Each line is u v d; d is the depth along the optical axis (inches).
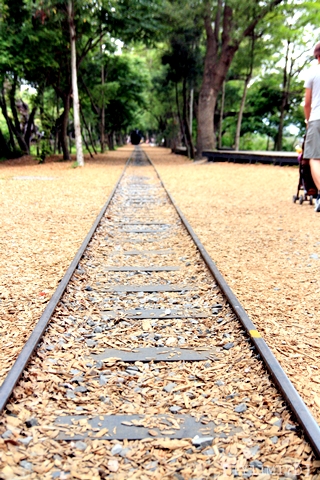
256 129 1614.2
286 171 711.7
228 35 941.2
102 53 1251.8
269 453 94.3
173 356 136.9
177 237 296.0
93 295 188.5
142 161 1205.1
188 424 104.6
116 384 121.3
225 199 463.2
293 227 319.9
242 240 283.4
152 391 118.4
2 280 203.5
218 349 141.6
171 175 748.6
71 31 804.0
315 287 197.5
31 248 260.2
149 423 104.7
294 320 162.9
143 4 865.5
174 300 182.7
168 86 1485.0
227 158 971.9
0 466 89.0
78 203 430.3
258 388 117.7
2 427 100.3
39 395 114.3
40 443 96.6
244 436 99.8
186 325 159.3
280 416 105.7
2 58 794.8
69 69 1010.1
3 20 828.0
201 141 1072.2
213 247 265.9
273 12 842.2
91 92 1296.8
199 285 200.5
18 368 118.3
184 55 1115.3
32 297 182.4
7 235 291.7
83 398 114.2
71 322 159.8
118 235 304.2
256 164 862.5
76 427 102.6
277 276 212.8
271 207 406.6
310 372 126.7
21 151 1318.9
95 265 232.4
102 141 1573.6
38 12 737.0
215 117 1556.3
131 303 180.5
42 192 505.4
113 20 884.0
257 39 1035.3
